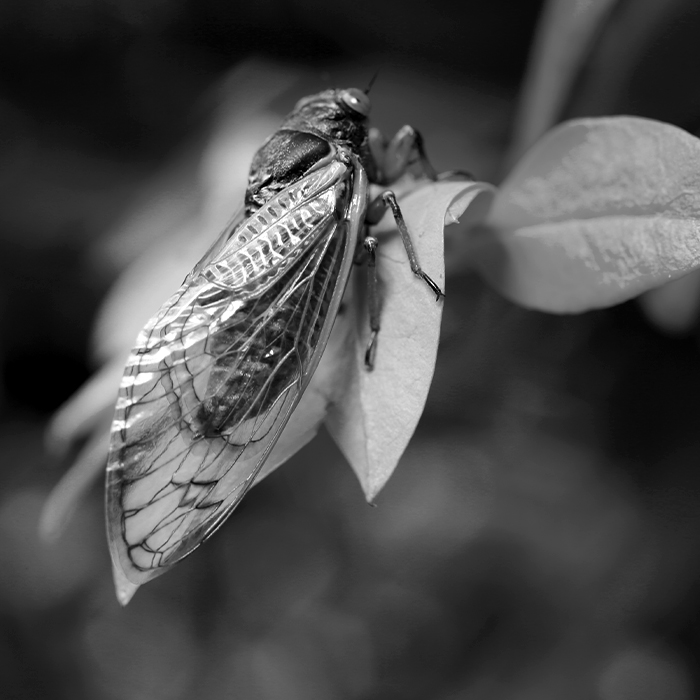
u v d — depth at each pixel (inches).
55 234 13.1
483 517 9.9
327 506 10.9
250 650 11.3
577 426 9.3
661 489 9.2
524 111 8.5
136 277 8.5
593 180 7.3
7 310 13.4
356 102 7.7
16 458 13.7
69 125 14.3
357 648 10.7
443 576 10.2
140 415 7.2
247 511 11.4
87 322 13.4
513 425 9.5
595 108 8.6
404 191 7.6
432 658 10.3
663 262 7.2
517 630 9.7
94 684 12.0
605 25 8.4
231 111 9.4
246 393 7.2
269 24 12.9
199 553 11.7
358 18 11.7
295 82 9.9
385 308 7.2
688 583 9.1
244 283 7.3
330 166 7.5
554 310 7.4
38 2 14.2
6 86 14.5
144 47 14.2
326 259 7.4
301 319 7.3
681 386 9.1
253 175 7.6
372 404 7.1
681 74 8.4
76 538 12.8
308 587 11.2
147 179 13.3
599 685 9.2
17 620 12.4
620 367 9.2
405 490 10.3
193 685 11.5
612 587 9.3
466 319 9.2
